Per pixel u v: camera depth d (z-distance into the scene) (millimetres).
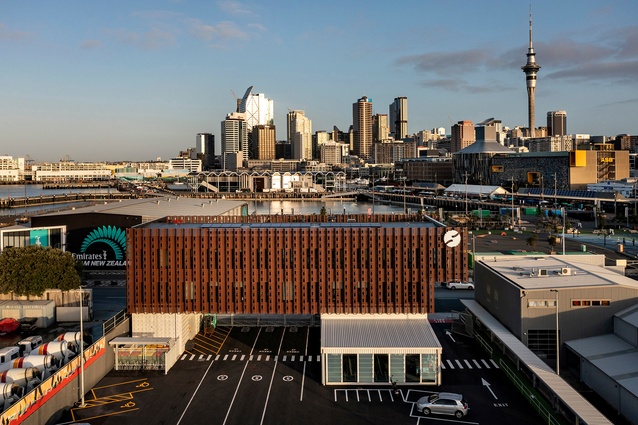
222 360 88500
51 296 111438
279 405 72125
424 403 69312
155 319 91438
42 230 153250
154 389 77438
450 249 89375
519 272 100125
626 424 67062
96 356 80000
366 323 88250
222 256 90750
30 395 62750
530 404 71812
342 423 66938
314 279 90625
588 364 78312
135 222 155875
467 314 103812
